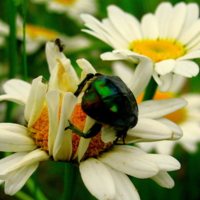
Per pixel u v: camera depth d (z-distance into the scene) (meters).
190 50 0.19
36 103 0.15
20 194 0.19
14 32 0.20
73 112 0.15
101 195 0.14
